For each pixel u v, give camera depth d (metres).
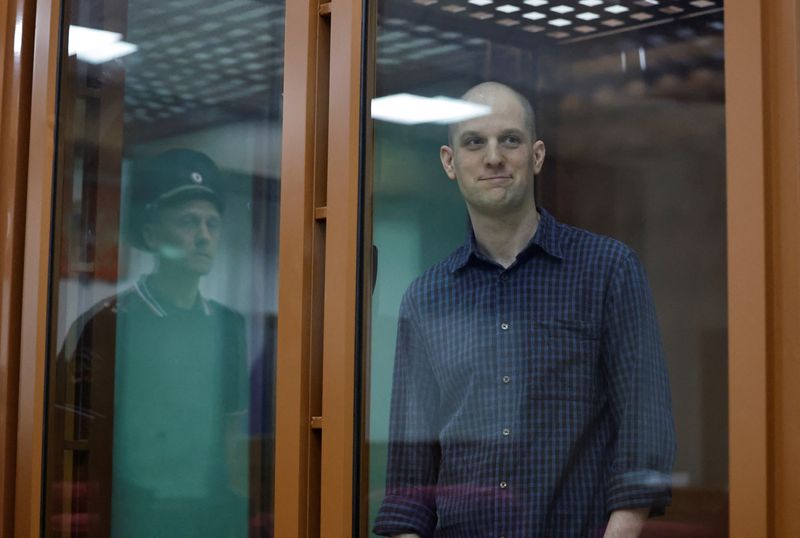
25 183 3.03
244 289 2.45
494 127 2.02
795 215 1.61
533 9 1.98
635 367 1.81
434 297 2.08
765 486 1.61
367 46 2.23
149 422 2.64
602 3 1.88
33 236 2.96
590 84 1.89
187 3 2.64
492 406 1.99
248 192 2.45
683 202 1.75
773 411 1.62
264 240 2.41
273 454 2.35
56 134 2.94
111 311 2.75
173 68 2.66
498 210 2.01
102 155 2.82
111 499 2.71
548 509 1.90
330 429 2.21
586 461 1.87
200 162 2.57
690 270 1.74
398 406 2.12
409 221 2.14
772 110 1.65
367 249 2.20
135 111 2.75
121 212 2.76
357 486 2.16
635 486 1.79
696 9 1.74
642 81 1.81
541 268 1.95
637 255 1.82
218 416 2.48
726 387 1.68
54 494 2.83
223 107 2.53
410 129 2.14
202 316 2.54
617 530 1.81
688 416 1.72
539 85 1.96
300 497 2.26
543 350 1.93
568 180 1.92
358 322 2.19
